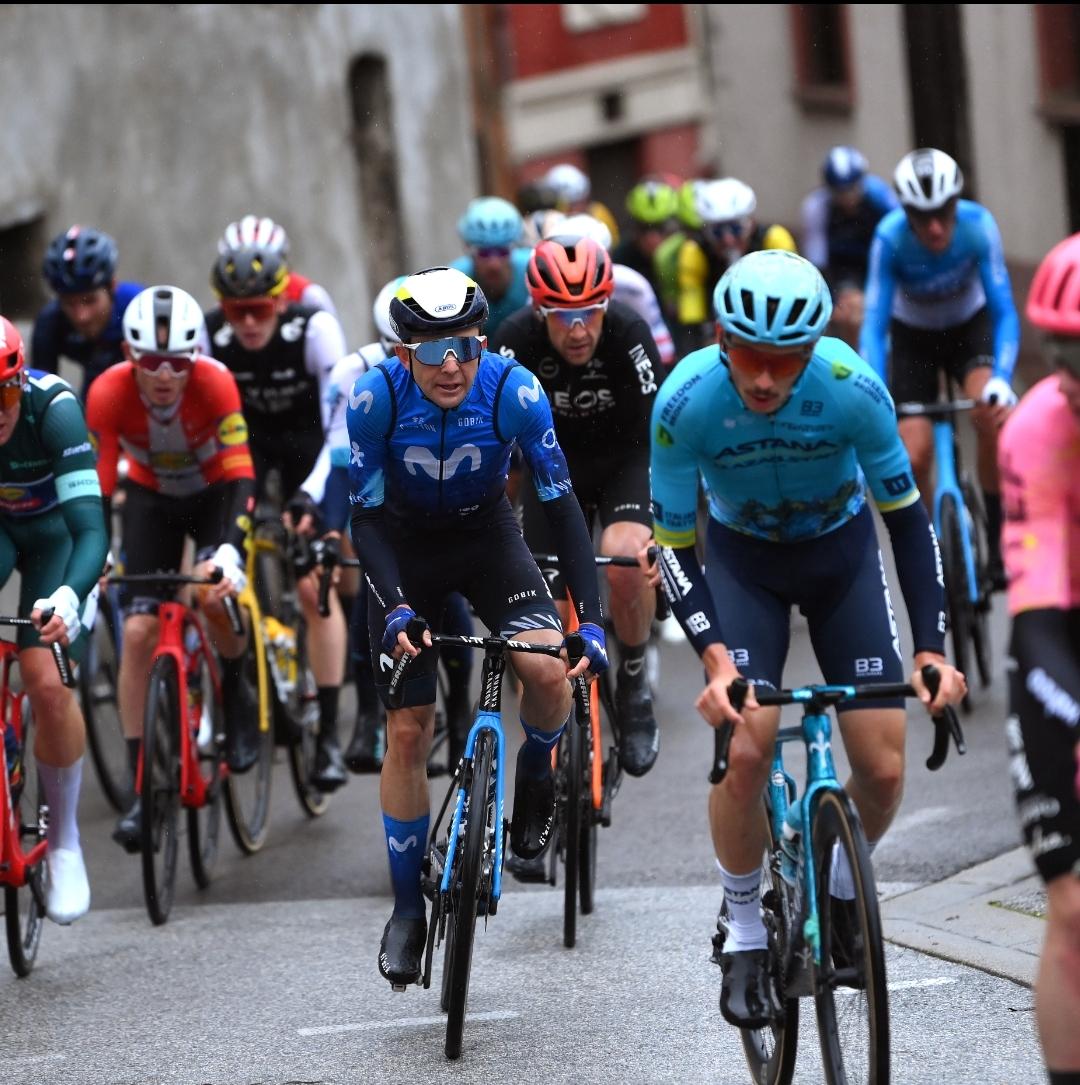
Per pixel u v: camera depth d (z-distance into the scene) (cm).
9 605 3075
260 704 2336
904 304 2759
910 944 1733
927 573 1381
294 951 1886
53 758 1833
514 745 2731
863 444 1391
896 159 6744
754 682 1418
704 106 10112
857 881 1223
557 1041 1555
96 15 3950
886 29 6681
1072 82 5722
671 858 2152
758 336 1303
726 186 3575
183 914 2080
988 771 2364
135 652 2198
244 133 4328
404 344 1541
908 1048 1470
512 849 1700
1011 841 2062
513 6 9200
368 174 4769
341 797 2631
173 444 2200
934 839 2100
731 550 1485
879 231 2725
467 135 5062
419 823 1631
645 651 2086
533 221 3478
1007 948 1680
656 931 1859
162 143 4119
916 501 1397
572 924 1827
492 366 1595
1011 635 1105
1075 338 1042
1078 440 1087
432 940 1595
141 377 2091
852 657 1443
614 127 9731
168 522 2269
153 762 2000
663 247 4388
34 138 3778
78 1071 1552
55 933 2017
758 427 1389
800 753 2538
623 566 1983
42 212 3797
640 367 2061
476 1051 1545
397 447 1588
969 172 6278
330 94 4578
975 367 2736
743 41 7825
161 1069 1546
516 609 1644
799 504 1436
